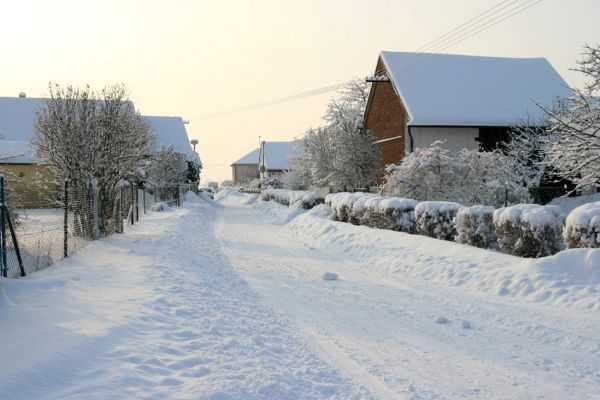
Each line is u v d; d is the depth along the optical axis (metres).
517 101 33.78
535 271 10.30
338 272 13.44
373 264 14.44
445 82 34.66
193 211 35.94
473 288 10.83
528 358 6.72
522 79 36.12
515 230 12.05
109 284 9.59
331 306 9.59
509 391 5.64
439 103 32.53
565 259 10.25
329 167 37.06
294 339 7.40
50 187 21.77
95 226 16.19
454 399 5.41
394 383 5.82
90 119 16.56
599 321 8.08
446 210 15.25
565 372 6.22
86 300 8.11
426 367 6.38
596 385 5.82
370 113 38.75
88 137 16.20
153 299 8.40
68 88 16.61
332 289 11.16
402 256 14.17
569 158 15.67
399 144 34.03
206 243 18.73
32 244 14.39
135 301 8.15
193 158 59.84
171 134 59.94
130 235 18.06
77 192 15.62
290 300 10.05
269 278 12.39
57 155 16.03
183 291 9.54
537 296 9.59
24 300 8.03
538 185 25.83
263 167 102.19
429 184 21.12
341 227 20.44
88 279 10.05
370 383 5.80
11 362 4.96
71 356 5.27
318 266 14.41
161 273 10.98
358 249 16.50
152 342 6.23
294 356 6.60
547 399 5.44
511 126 30.33
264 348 6.77
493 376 6.09
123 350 5.75
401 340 7.50
